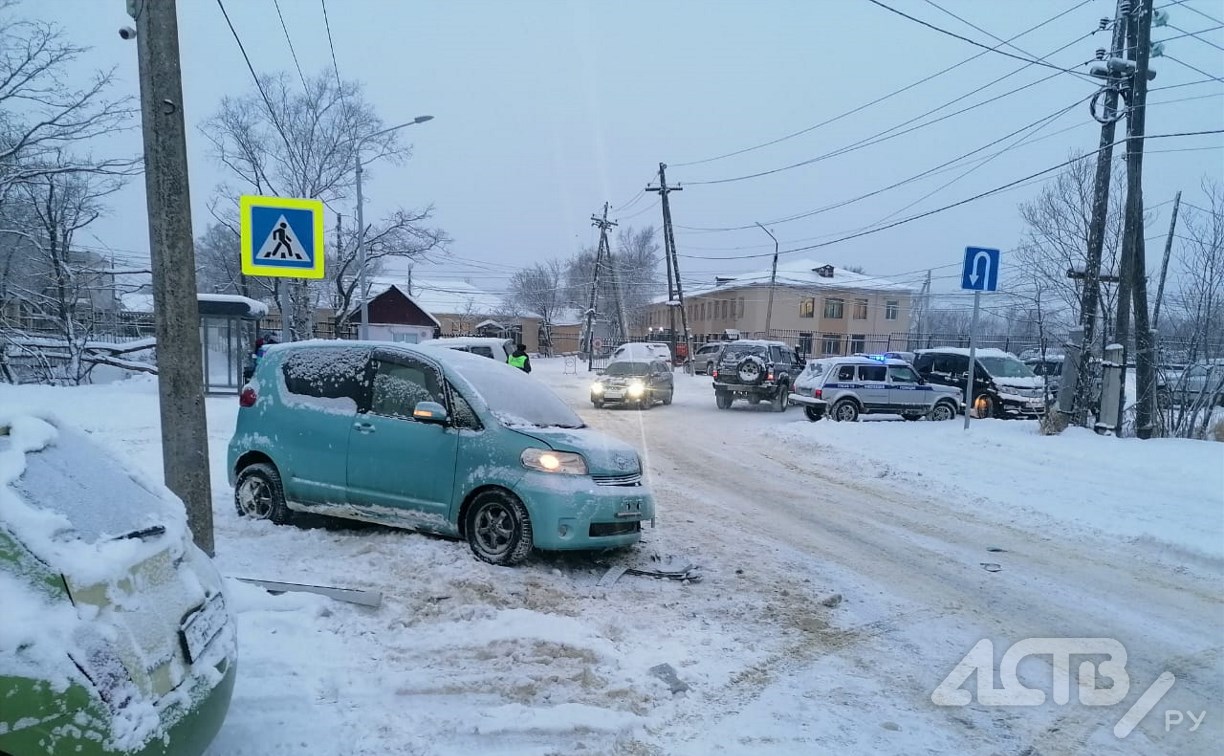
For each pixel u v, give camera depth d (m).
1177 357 15.31
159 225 4.99
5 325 20.11
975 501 9.64
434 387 6.39
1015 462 11.66
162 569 2.69
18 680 2.07
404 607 4.96
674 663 4.50
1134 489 9.73
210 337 20.66
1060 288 18.81
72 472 2.78
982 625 5.43
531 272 73.06
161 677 2.44
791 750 3.60
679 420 19.81
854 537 7.82
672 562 6.51
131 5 4.88
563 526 5.83
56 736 2.11
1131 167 14.05
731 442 15.50
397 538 6.33
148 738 2.29
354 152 32.38
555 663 4.32
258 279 37.66
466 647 4.45
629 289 68.88
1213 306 15.58
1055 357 23.62
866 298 60.34
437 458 6.15
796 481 11.12
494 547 6.01
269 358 7.02
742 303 61.06
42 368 20.80
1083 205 17.88
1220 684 4.58
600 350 61.62
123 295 31.16
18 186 18.97
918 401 18.95
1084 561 7.13
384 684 3.88
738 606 5.57
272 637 4.30
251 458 6.96
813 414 19.50
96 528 2.53
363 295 23.33
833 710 4.05
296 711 3.55
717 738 3.68
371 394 6.55
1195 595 6.21
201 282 46.56
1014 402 19.92
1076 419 15.08
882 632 5.21
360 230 23.31
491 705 3.82
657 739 3.64
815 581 6.25
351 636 4.48
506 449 6.00
